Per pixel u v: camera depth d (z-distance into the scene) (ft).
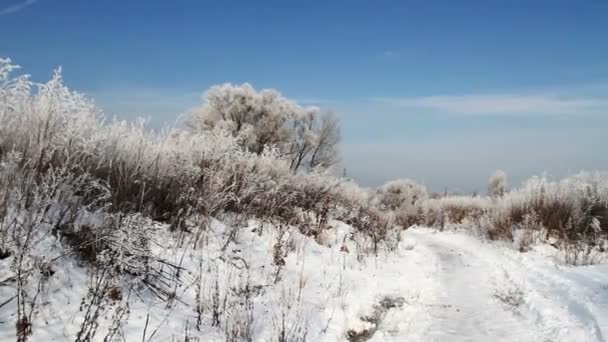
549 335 15.87
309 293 19.08
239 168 27.30
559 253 32.76
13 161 13.89
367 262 28.48
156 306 13.38
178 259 16.83
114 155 18.80
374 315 18.83
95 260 13.26
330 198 39.68
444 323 17.66
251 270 18.95
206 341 12.43
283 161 37.50
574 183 42.83
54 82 16.35
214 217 23.27
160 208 20.02
